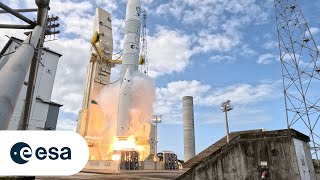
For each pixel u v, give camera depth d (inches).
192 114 2432.3
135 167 1491.1
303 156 341.1
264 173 320.2
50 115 1931.6
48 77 1838.1
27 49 265.0
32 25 357.1
